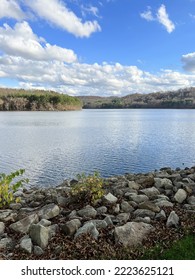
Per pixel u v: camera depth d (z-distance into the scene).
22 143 34.09
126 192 7.56
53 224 5.75
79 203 6.85
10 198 7.22
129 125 63.56
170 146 31.03
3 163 22.67
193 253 4.53
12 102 159.50
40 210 6.28
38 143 34.03
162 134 43.91
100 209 6.32
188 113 138.00
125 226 5.11
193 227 5.29
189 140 36.19
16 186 7.40
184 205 6.47
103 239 5.00
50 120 80.88
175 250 4.62
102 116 109.12
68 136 41.44
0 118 89.00
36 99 164.50
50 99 169.00
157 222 5.62
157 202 6.66
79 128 55.66
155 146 31.03
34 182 17.17
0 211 6.70
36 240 4.92
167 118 93.50
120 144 32.81
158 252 4.59
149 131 49.12
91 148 29.88
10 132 47.50
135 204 6.61
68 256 4.53
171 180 8.92
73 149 29.28
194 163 22.45
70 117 99.00
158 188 7.95
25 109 161.50
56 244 4.90
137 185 8.25
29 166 21.55
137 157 24.70
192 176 8.95
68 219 5.95
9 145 32.44
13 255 4.62
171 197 7.18
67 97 179.38
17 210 7.05
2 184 7.83
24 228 5.50
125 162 22.69
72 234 5.24
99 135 42.75
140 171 19.91
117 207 6.38
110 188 8.31
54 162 22.84
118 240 4.86
